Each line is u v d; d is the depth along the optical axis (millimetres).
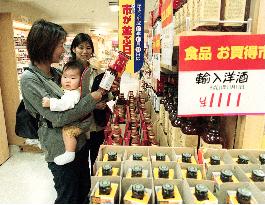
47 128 1603
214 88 1124
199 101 1130
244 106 1143
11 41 3982
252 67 1107
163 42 1916
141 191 834
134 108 2748
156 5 2926
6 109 4270
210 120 1334
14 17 4191
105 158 1144
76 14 9242
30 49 1516
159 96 2627
